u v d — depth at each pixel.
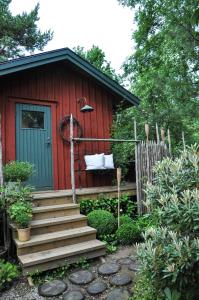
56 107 6.33
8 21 13.41
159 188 2.64
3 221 4.01
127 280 3.17
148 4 12.48
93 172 6.63
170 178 2.58
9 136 5.63
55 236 3.87
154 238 2.34
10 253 3.96
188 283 2.14
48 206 4.62
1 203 4.01
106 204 5.39
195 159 2.50
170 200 2.38
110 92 7.17
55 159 6.18
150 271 2.21
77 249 3.75
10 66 5.29
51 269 3.49
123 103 7.39
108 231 4.59
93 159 6.04
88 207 5.20
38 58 5.62
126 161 6.70
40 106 6.14
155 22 12.71
